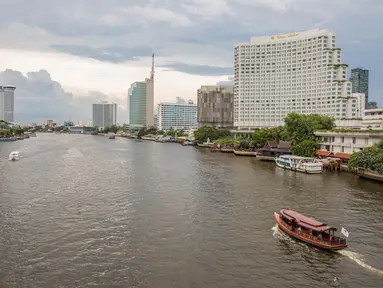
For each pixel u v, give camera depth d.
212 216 57.75
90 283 35.84
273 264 40.25
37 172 104.12
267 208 62.75
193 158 152.38
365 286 35.72
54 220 55.25
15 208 61.97
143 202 66.75
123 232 49.97
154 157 157.12
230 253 43.06
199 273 38.03
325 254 42.88
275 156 141.00
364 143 113.94
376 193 75.31
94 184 85.00
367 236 48.84
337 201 68.06
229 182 88.38
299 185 84.50
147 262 40.50
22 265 39.59
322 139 137.12
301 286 35.66
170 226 52.62
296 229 47.78
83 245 45.22
